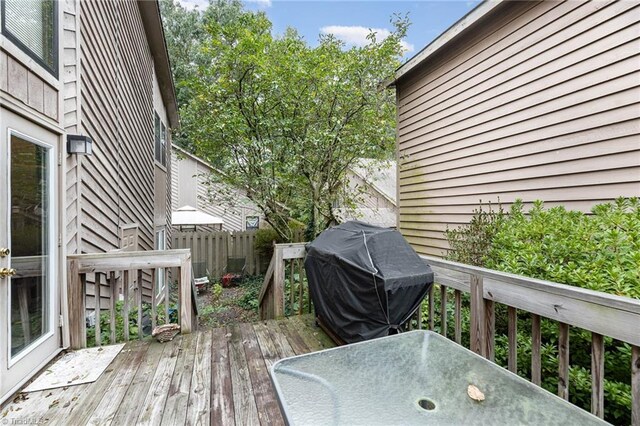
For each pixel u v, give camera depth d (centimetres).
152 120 755
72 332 272
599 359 135
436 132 552
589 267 206
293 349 270
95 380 221
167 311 306
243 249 1067
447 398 118
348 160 660
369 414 107
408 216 635
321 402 113
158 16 669
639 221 225
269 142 585
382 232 264
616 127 307
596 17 322
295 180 641
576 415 108
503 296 180
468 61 479
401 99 651
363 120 623
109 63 438
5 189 210
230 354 261
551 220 278
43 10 257
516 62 404
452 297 326
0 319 198
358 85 598
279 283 350
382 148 701
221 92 560
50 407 192
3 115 208
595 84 323
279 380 128
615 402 175
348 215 750
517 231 282
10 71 215
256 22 574
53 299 255
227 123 550
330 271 264
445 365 142
